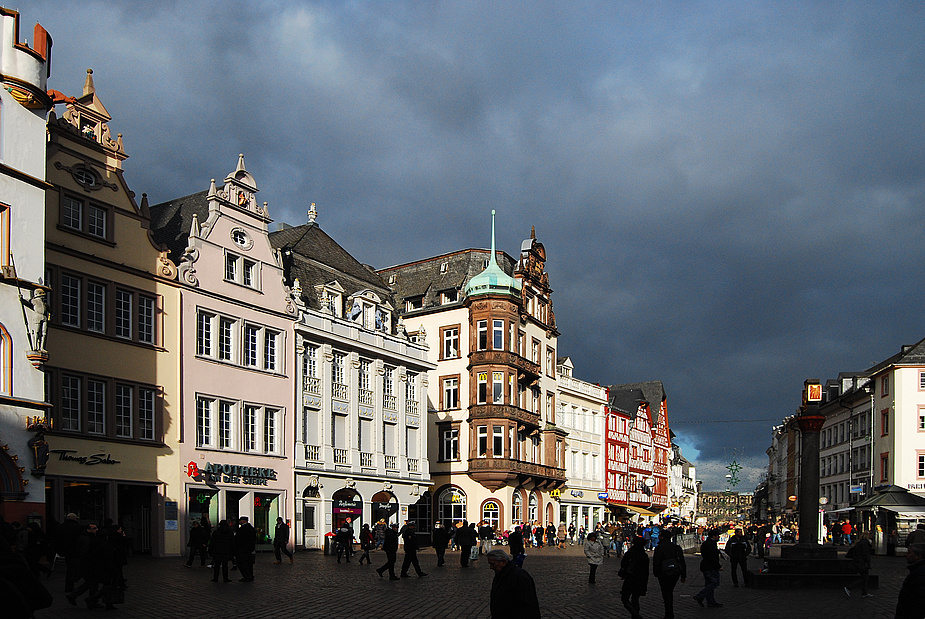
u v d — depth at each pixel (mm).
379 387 54125
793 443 117375
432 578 29438
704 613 21031
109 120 38562
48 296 34219
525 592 10047
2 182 30125
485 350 66500
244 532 26734
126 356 37688
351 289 55438
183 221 44188
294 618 18281
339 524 50281
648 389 116250
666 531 19266
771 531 55562
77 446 34781
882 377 73625
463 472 66312
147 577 27453
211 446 41625
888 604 23328
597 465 87312
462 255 72438
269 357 46344
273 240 55844
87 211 36875
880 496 48438
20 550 19938
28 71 31328
